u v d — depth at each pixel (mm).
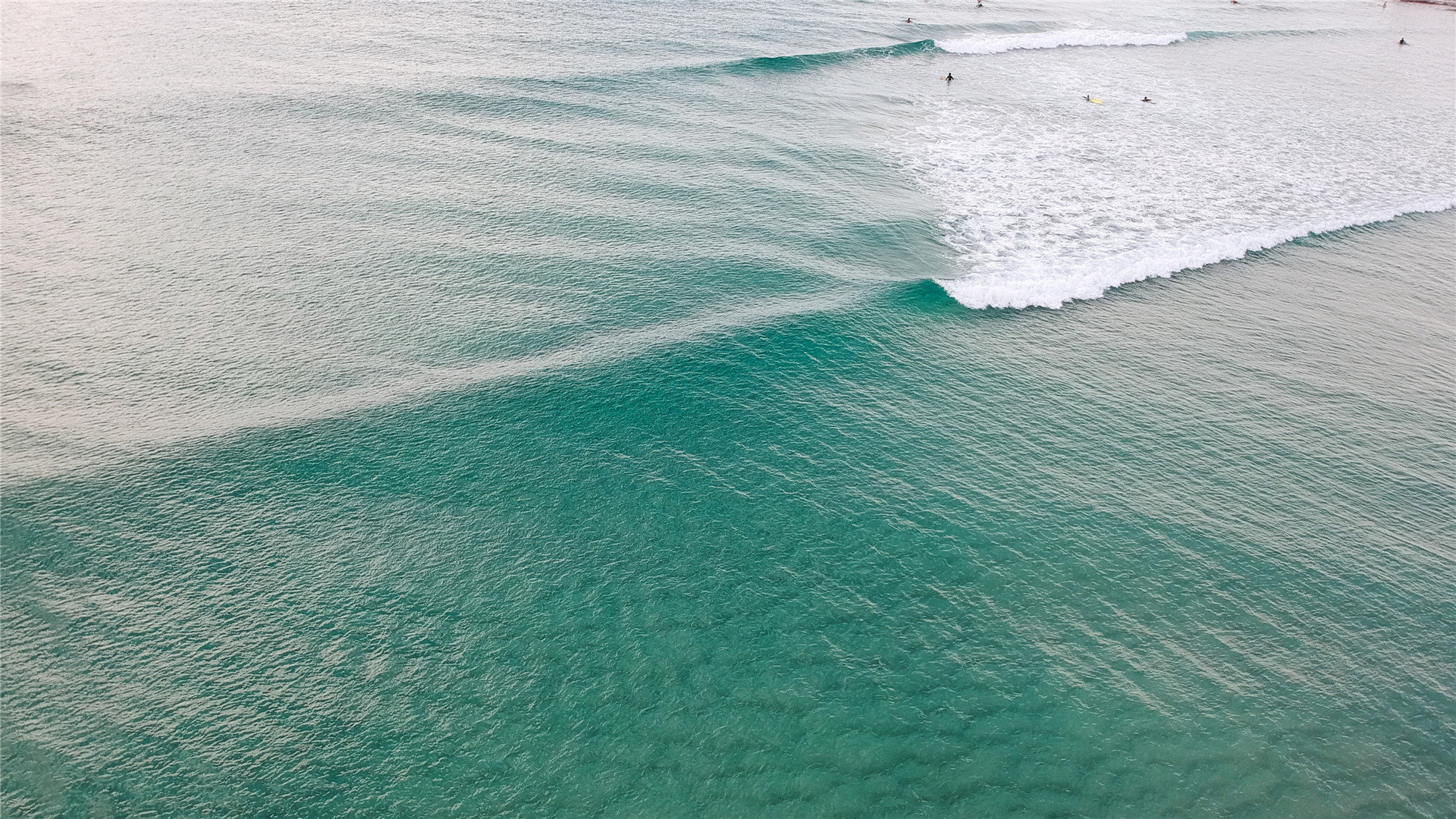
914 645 24812
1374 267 45906
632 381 33688
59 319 34906
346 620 24531
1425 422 34406
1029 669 24359
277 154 49562
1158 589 26875
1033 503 29688
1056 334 38656
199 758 21250
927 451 31656
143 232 41062
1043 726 22938
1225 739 22844
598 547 27156
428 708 22562
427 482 28844
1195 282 43500
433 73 63156
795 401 33562
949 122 63094
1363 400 35469
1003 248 45500
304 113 54906
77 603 24453
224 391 31938
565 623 24859
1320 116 69062
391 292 38062
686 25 80312
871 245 44969
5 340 33531
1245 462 31969
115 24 68188
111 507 27156
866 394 34219
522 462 29844
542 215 45219
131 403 31141
